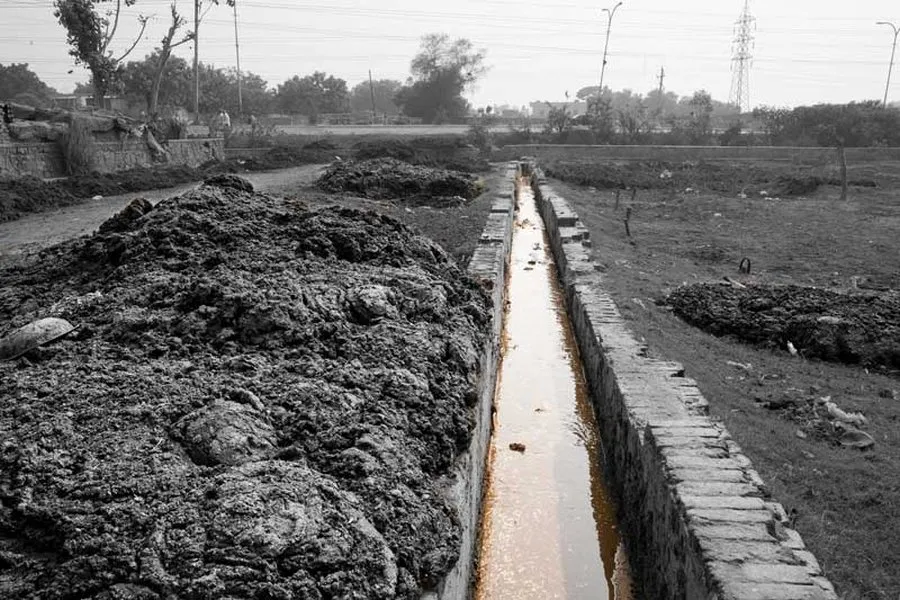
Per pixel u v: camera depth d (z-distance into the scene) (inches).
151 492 132.2
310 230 281.7
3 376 182.5
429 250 310.5
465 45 2348.7
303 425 161.0
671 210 763.4
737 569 131.0
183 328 203.6
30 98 1781.5
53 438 145.1
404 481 152.6
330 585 119.2
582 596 194.4
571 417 299.4
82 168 753.6
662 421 195.5
